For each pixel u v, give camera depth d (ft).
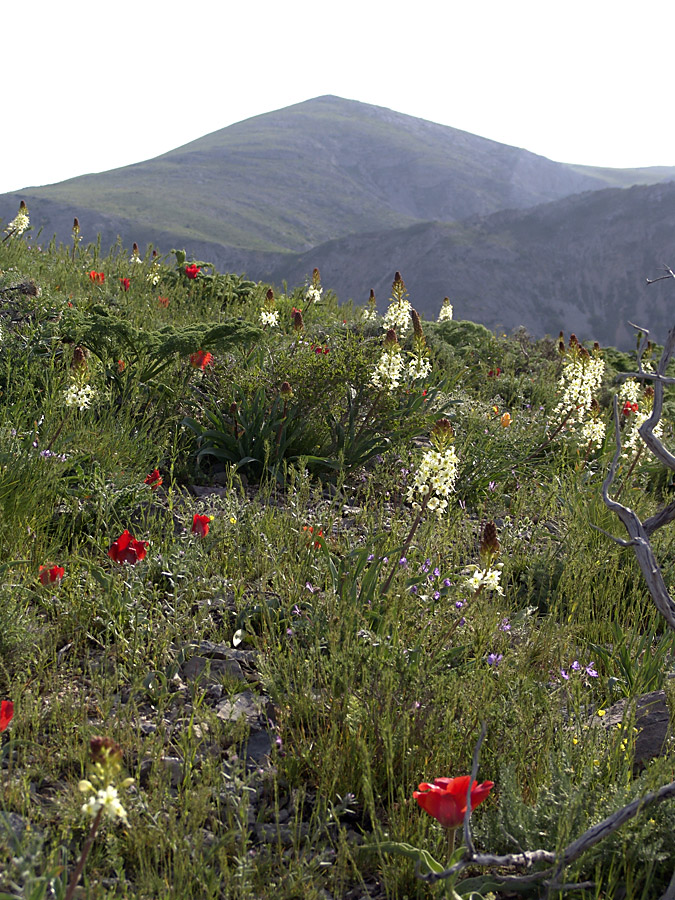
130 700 9.76
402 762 9.14
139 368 21.52
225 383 21.77
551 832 8.07
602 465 23.20
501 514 19.84
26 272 33.55
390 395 21.66
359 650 10.35
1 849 7.16
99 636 11.62
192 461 19.85
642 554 9.91
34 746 8.99
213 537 14.58
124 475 16.57
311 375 20.57
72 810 7.63
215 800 8.66
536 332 629.10
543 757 9.47
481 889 7.59
